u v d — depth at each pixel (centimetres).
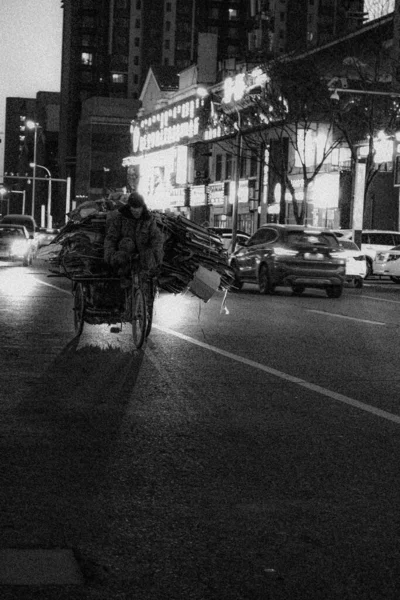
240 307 2086
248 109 5928
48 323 1565
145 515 525
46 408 830
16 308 1833
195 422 788
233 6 16150
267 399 907
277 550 470
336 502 560
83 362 1117
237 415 823
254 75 6669
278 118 5288
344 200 5566
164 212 1384
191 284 1372
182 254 1361
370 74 5366
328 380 1034
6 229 4088
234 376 1045
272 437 738
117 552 461
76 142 16900
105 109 14412
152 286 1277
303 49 5672
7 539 476
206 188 7994
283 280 2530
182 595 407
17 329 1462
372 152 4572
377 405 888
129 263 1231
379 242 3925
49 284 2652
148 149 10219
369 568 446
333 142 5462
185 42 16250
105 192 13225
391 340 1461
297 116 4991
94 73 16888
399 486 599
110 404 857
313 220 5934
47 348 1240
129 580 424
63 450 676
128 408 841
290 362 1174
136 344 1259
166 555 459
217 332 1511
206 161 8356
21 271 3484
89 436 724
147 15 16100
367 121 4672
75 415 803
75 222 1333
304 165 4966
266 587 419
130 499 556
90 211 1402
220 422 791
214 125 7888
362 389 978
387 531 505
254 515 530
